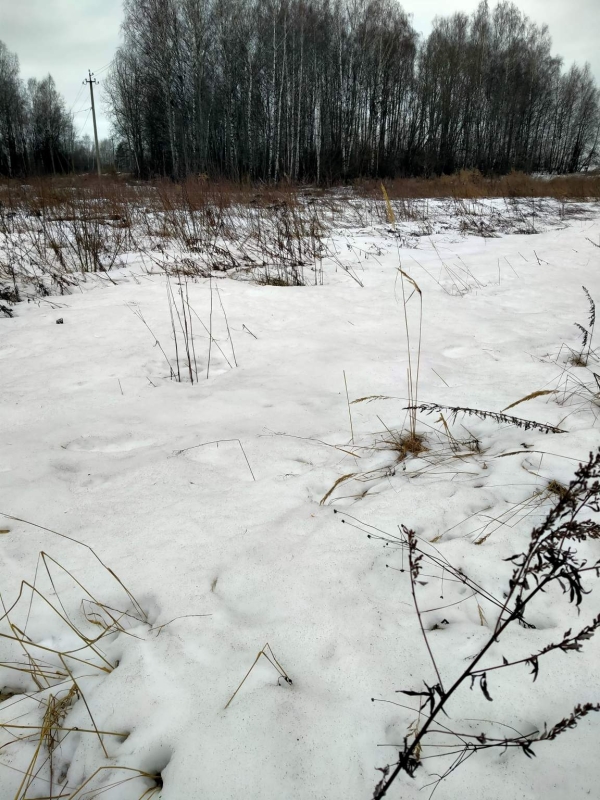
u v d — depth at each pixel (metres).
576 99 50.41
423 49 37.72
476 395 3.06
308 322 4.54
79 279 6.08
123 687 1.36
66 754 1.26
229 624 1.53
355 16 30.94
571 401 2.94
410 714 1.26
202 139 27.52
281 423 2.80
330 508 2.05
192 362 3.77
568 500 1.12
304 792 1.12
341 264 6.74
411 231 9.68
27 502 2.14
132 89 30.86
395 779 1.13
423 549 1.80
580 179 18.41
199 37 26.45
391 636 1.47
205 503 2.10
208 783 1.14
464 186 16.30
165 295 5.32
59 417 2.94
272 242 7.39
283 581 1.68
